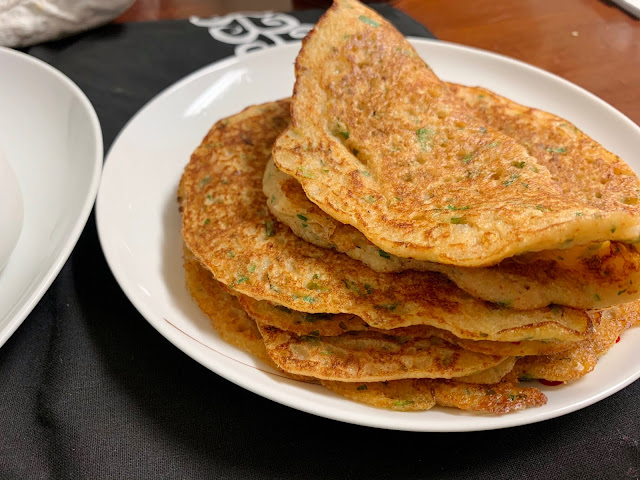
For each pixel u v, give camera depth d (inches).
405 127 9.6
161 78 15.7
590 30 16.9
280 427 8.4
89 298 10.0
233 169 11.0
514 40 16.7
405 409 8.3
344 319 9.0
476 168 8.9
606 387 8.4
